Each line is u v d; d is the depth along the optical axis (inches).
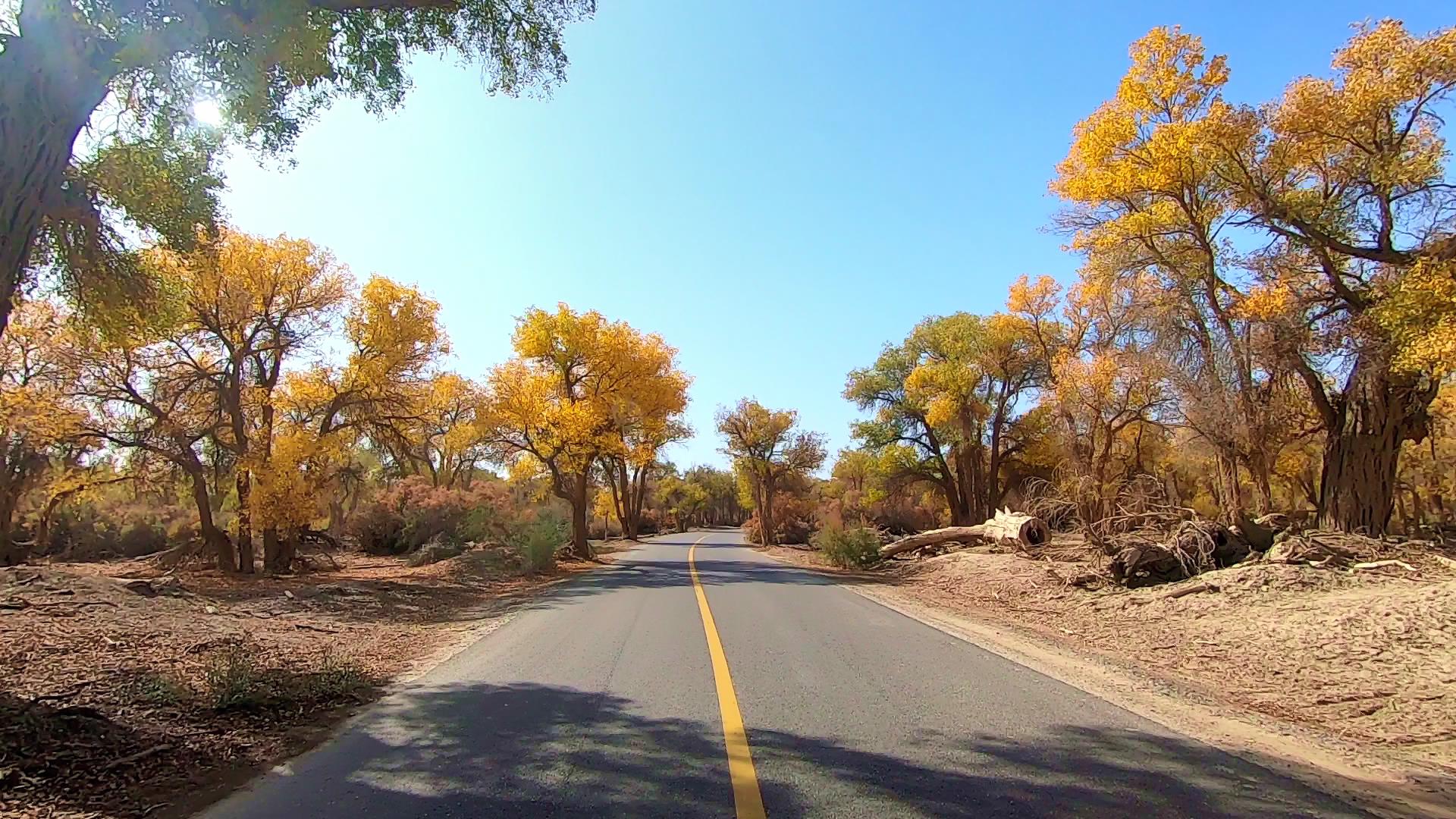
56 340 737.6
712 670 334.3
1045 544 861.2
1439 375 647.1
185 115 348.8
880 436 1891.0
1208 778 199.5
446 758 218.4
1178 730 246.4
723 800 183.5
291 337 891.4
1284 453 1250.0
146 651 350.3
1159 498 724.0
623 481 2242.9
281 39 291.6
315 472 893.2
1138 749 223.5
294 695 286.5
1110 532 732.0
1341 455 783.7
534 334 1208.2
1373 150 709.9
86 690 271.4
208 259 589.0
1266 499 780.0
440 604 646.5
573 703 279.3
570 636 437.7
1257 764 213.2
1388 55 684.7
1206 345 811.4
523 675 332.8
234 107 325.1
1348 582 517.0
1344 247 731.4
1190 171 802.8
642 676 323.3
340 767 212.8
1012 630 474.9
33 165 241.9
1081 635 477.4
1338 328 741.3
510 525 1393.9
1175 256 869.8
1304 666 366.0
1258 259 794.2
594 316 1255.5
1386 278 728.3
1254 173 786.8
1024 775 200.5
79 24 249.6
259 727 252.7
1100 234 930.1
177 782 202.1
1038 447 1718.8
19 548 1011.9
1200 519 663.1
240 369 848.3
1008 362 1628.9
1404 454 1434.5
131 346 705.6
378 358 901.8
